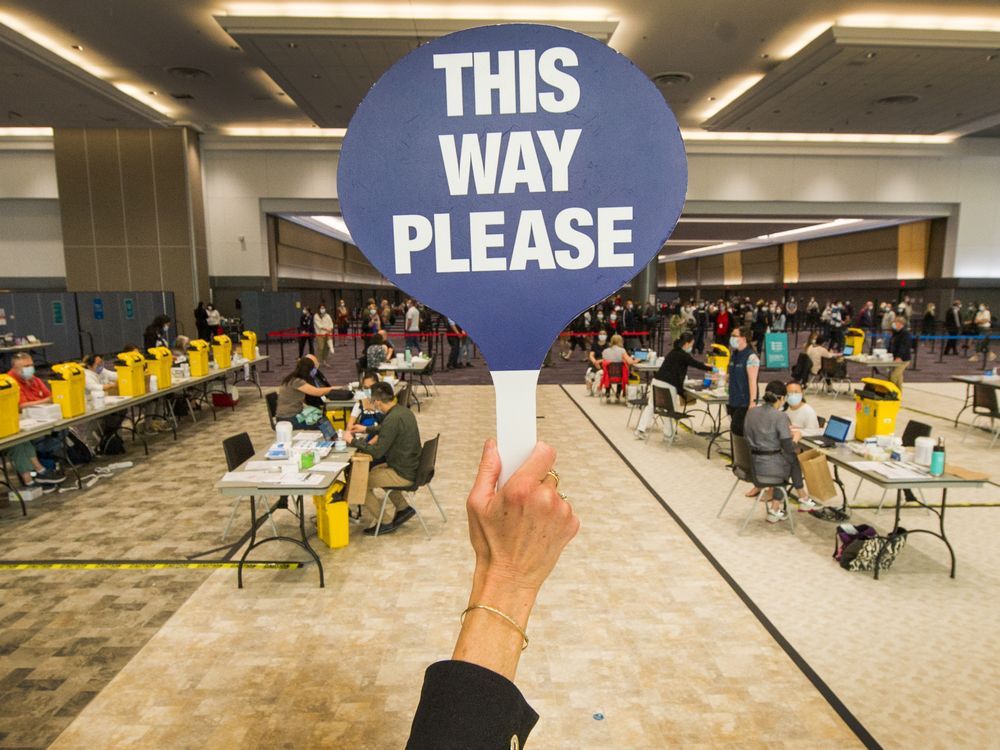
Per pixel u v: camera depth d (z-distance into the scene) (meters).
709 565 4.67
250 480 4.39
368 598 4.20
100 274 18.19
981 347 16.97
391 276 0.63
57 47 12.28
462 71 0.62
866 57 11.57
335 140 18.91
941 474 4.53
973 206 20.61
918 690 3.24
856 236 26.73
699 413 10.32
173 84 14.60
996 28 11.44
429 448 5.34
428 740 0.44
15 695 3.23
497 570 0.51
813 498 5.72
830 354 11.76
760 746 2.87
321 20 10.41
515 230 0.62
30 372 7.09
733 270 40.56
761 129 17.67
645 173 0.62
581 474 6.90
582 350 18.55
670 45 12.25
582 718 3.05
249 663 3.49
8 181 19.80
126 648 3.63
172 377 9.28
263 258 19.48
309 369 7.18
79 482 6.45
